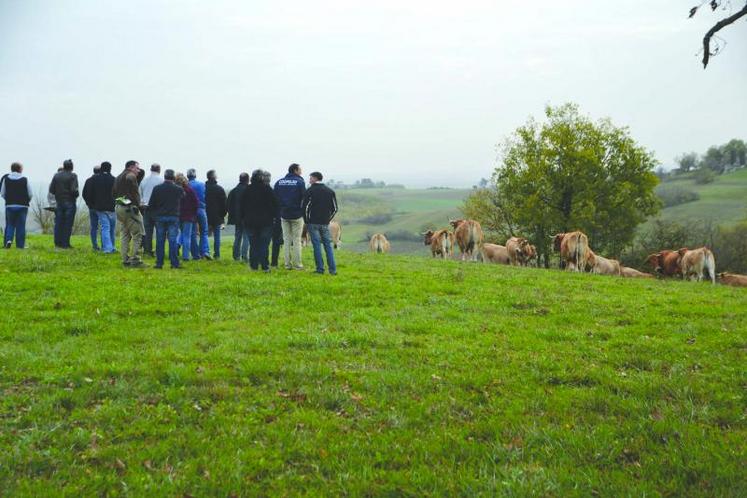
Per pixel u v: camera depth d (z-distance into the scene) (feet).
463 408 24.21
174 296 44.55
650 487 18.01
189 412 22.89
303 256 83.76
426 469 18.97
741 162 493.36
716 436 21.43
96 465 18.94
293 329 35.83
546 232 172.96
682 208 332.60
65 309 39.73
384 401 24.58
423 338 34.71
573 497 17.42
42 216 135.33
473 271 72.64
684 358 31.48
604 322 40.83
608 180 170.40
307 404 24.34
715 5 26.07
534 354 31.78
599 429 21.90
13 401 23.07
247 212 57.47
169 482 17.79
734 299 55.16
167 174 56.08
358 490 17.71
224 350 30.94
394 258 90.79
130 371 26.66
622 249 172.96
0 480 17.72
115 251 65.51
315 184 58.03
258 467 19.02
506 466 19.22
